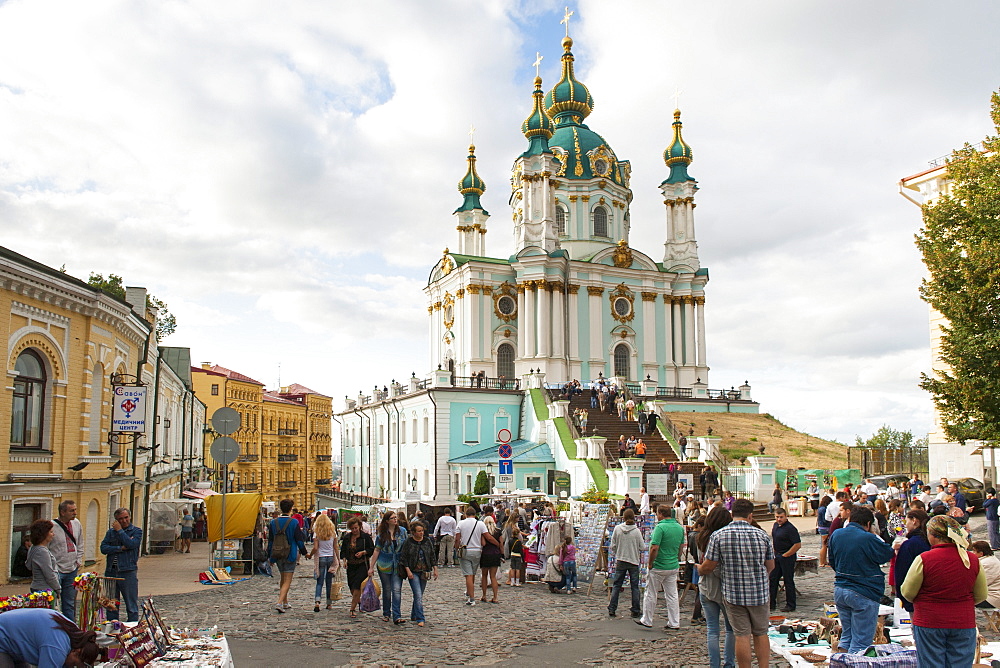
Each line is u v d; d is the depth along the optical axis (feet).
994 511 78.95
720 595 37.24
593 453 139.74
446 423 171.01
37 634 27.40
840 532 38.06
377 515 96.32
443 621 52.13
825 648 40.06
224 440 72.08
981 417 75.15
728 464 140.97
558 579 64.34
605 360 206.59
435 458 169.27
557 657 42.16
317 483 342.23
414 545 50.83
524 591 65.87
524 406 175.94
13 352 62.03
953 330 77.05
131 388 78.13
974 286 73.87
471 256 215.31
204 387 261.65
